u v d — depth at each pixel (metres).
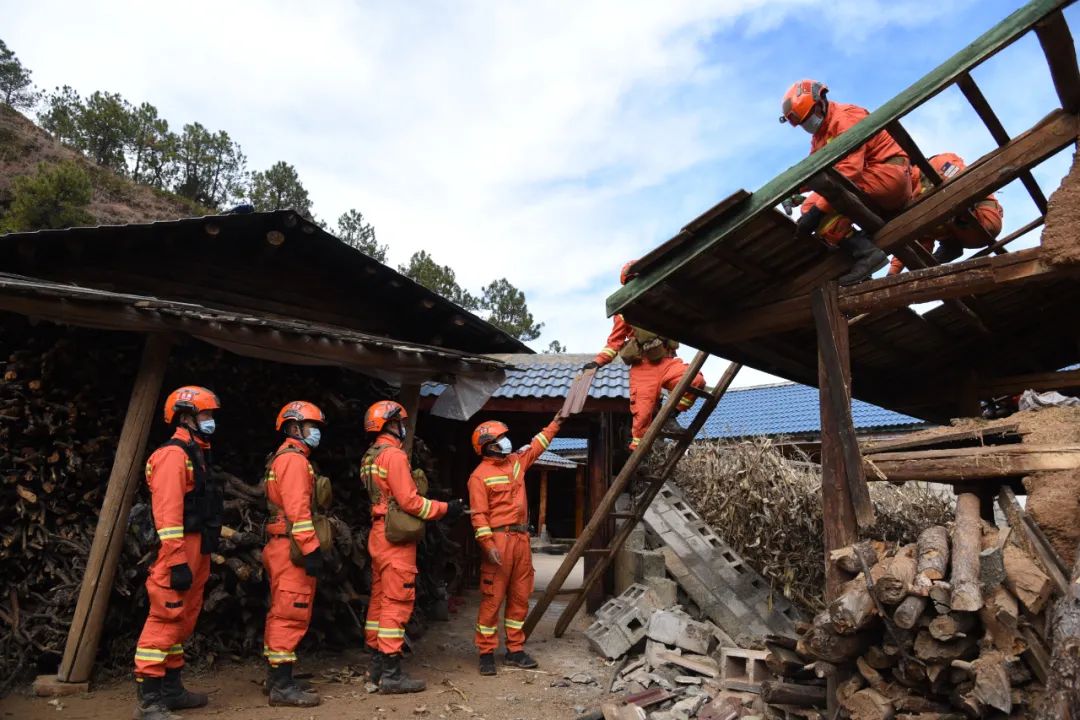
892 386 6.36
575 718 4.79
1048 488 3.24
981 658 2.95
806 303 4.12
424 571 7.88
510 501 6.11
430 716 4.68
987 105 3.22
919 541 3.43
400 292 8.42
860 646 3.34
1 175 36.56
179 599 4.29
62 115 45.75
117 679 5.00
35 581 5.15
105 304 4.86
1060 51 2.91
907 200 3.78
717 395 6.78
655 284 4.04
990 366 6.01
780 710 4.26
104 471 5.60
